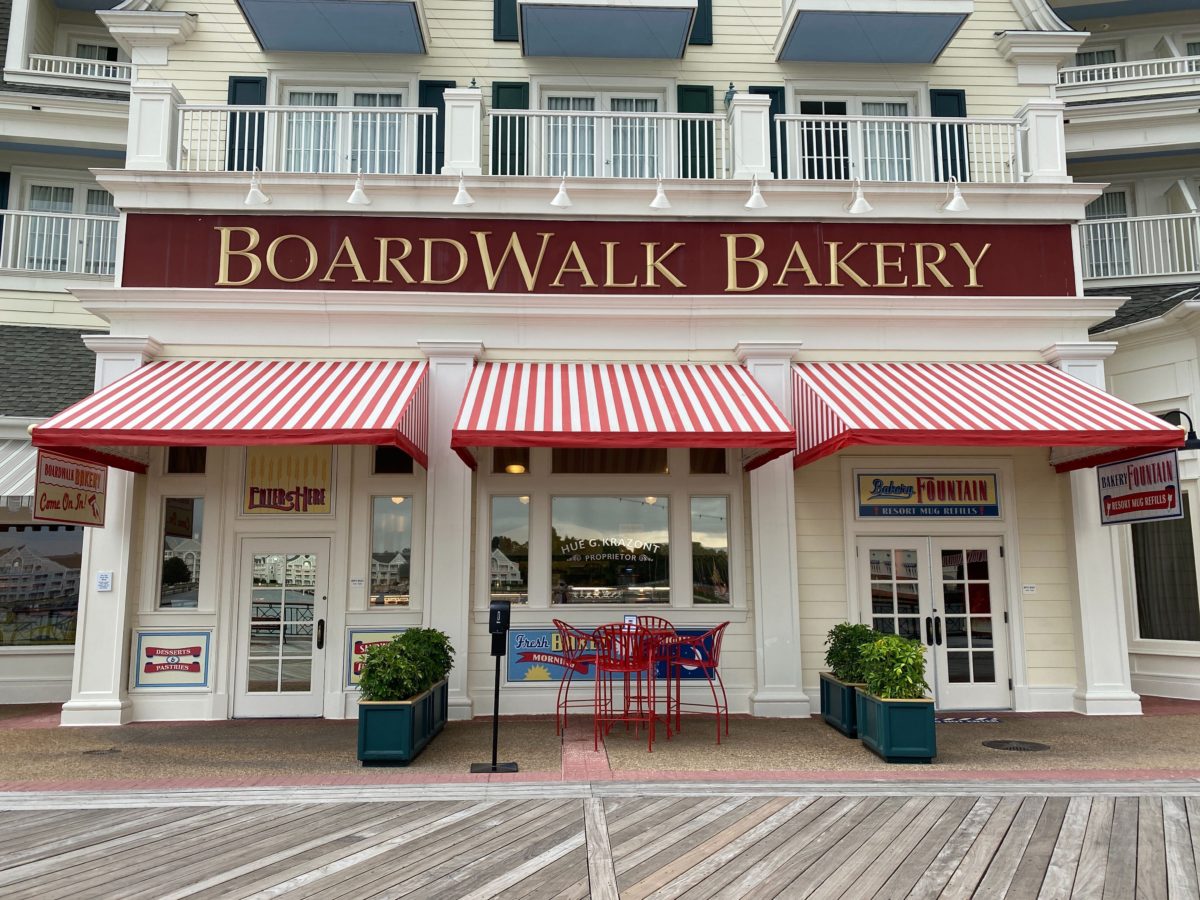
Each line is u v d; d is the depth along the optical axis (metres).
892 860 6.10
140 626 11.66
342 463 12.09
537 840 6.51
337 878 5.76
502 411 10.49
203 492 11.98
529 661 11.79
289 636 11.86
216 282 12.05
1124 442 10.08
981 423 10.28
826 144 14.45
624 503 12.26
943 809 7.25
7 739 10.32
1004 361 12.47
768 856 6.17
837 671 10.67
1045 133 13.11
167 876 5.80
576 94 14.42
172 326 11.95
